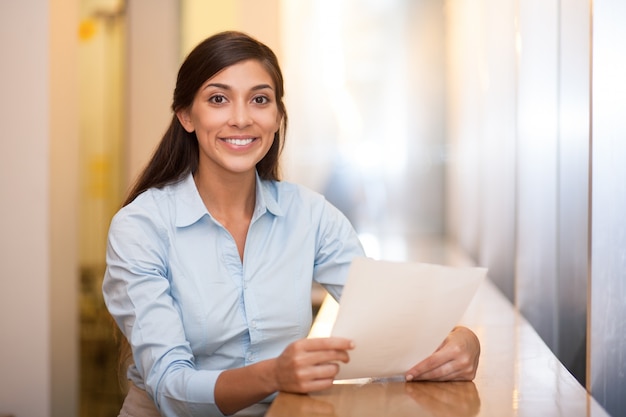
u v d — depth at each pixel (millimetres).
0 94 2891
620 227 1716
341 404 1320
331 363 1365
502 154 3463
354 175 5195
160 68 4844
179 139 1786
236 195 1757
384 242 4852
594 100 1714
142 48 4852
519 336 2027
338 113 5160
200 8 4836
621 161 1710
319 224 1843
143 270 1621
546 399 1384
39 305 2896
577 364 2289
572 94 2283
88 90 5379
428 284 1361
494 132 3490
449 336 1532
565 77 2436
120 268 1632
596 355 1729
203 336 1674
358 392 1402
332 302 2502
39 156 2893
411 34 5125
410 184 5180
